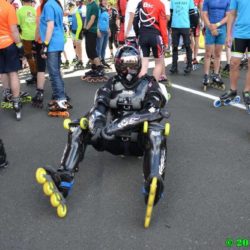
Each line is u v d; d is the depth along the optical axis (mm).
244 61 9773
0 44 5996
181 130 5520
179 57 12250
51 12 6059
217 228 3234
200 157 4625
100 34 9781
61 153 4859
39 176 3174
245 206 3561
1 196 3824
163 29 7348
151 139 3412
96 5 8625
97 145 3912
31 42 8211
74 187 3947
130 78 3932
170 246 3018
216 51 7754
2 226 3318
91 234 3188
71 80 9125
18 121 6160
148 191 3135
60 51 6281
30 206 3633
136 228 3256
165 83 8047
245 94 6000
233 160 4527
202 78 9023
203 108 6566
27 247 3037
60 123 6012
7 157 4762
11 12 6102
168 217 3400
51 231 3238
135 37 8062
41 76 6816
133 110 3990
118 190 3896
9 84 6344
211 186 3932
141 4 7234
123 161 4531
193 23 9383
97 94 3986
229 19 6344
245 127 5617
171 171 4270
